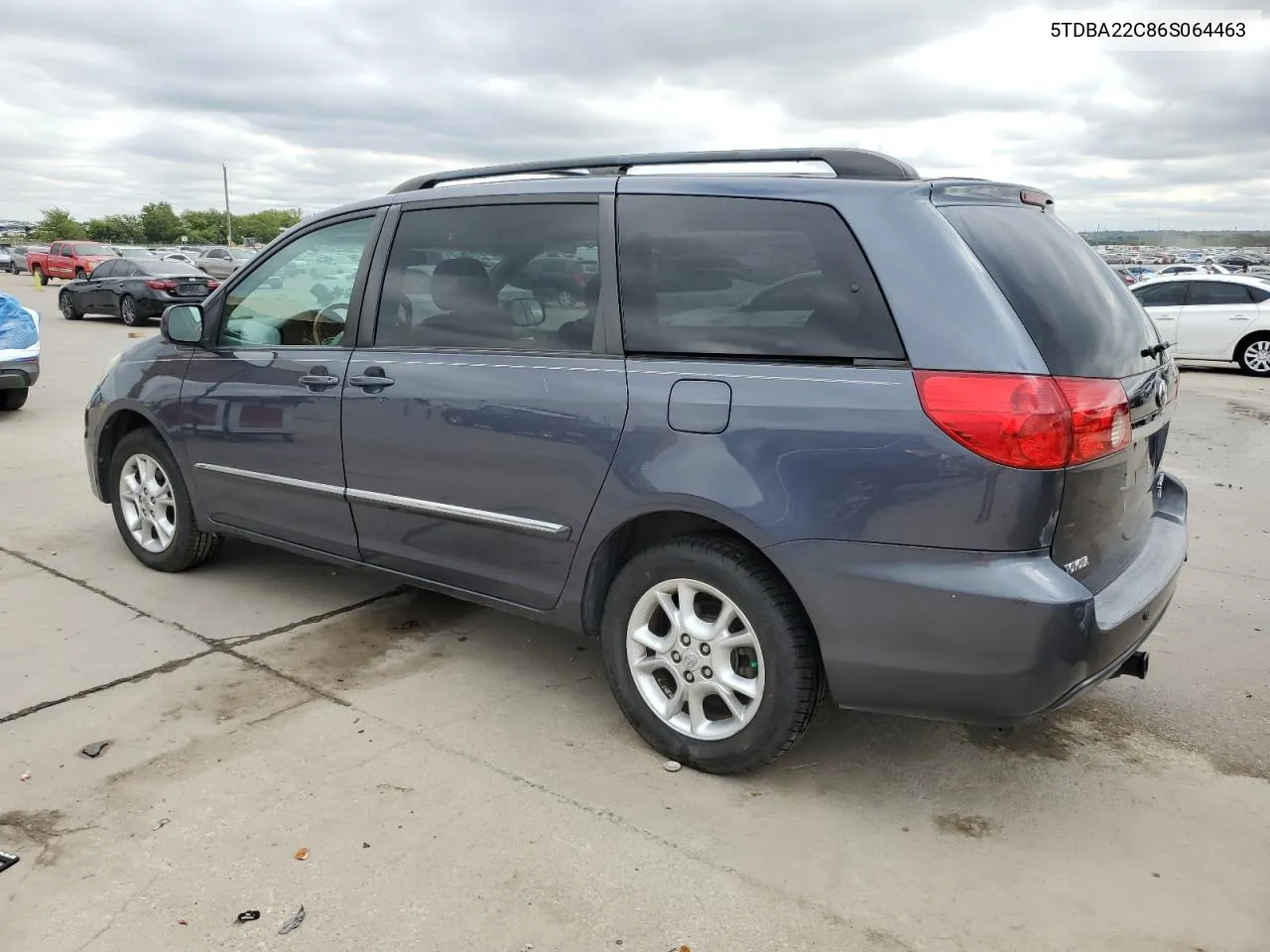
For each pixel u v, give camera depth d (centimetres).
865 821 283
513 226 337
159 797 287
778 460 270
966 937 235
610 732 333
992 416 243
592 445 305
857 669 268
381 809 283
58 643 397
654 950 229
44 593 452
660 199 305
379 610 441
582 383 309
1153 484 325
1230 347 1448
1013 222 287
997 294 255
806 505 266
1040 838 277
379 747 319
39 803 283
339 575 486
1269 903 249
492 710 346
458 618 434
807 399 267
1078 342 262
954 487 248
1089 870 262
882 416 256
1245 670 391
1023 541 246
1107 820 286
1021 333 250
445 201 358
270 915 238
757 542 274
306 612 436
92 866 256
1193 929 239
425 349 356
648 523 312
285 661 384
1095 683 269
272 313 414
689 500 284
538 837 271
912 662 260
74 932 232
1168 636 427
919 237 263
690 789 298
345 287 386
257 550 522
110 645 396
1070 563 259
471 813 282
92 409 494
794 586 271
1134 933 238
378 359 367
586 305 315
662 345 297
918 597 254
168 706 344
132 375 473
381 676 372
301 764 307
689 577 295
